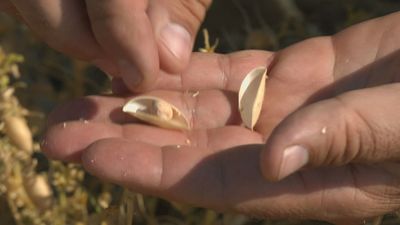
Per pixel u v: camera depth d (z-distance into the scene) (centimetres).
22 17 35
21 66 50
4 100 40
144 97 33
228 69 37
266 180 29
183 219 46
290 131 26
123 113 34
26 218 41
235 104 35
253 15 54
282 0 53
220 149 30
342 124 27
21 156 41
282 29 49
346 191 30
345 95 27
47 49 51
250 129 34
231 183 29
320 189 29
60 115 34
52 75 51
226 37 51
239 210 29
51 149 31
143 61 32
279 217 30
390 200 30
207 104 35
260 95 34
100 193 45
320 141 26
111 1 31
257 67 36
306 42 36
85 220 40
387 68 34
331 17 55
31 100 50
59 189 41
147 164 29
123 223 34
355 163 29
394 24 35
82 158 29
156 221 43
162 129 32
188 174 29
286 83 35
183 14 34
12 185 40
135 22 31
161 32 34
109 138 30
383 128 27
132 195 33
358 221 31
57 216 40
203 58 37
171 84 36
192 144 32
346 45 35
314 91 35
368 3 54
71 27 33
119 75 34
